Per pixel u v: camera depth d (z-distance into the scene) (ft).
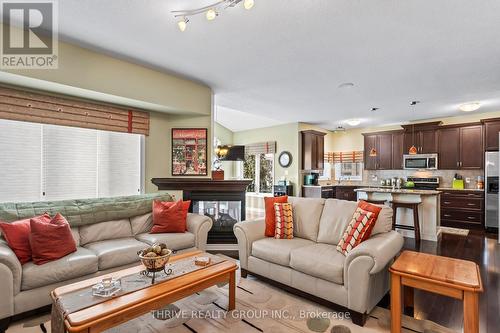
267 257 9.00
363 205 8.74
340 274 7.22
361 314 6.81
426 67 11.09
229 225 13.69
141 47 9.57
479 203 18.39
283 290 8.84
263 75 12.19
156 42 9.18
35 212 8.80
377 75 12.05
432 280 5.82
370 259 6.68
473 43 8.98
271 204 10.64
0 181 9.43
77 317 4.91
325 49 9.57
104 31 8.47
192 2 6.91
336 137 28.78
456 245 14.30
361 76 12.20
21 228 7.70
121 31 8.46
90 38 8.95
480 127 19.16
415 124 21.70
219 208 13.78
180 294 6.20
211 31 8.39
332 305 7.46
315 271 7.65
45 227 7.75
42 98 9.95
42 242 7.52
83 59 9.59
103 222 10.27
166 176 13.89
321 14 7.42
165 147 13.89
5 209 8.40
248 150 28.37
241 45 9.33
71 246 8.18
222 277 7.21
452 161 20.30
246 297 8.34
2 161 9.46
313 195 23.52
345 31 8.31
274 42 9.08
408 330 6.59
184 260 7.91
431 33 8.37
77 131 11.24
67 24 8.10
